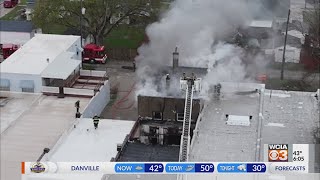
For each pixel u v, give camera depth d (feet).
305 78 234.58
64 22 257.55
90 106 191.11
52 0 252.01
